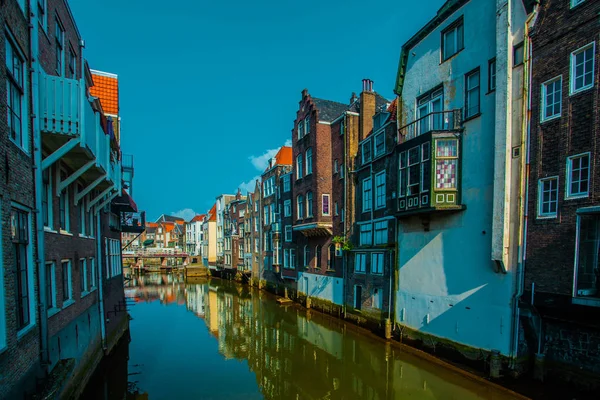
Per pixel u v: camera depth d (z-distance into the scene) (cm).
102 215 1481
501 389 1052
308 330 2020
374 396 1155
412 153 1413
